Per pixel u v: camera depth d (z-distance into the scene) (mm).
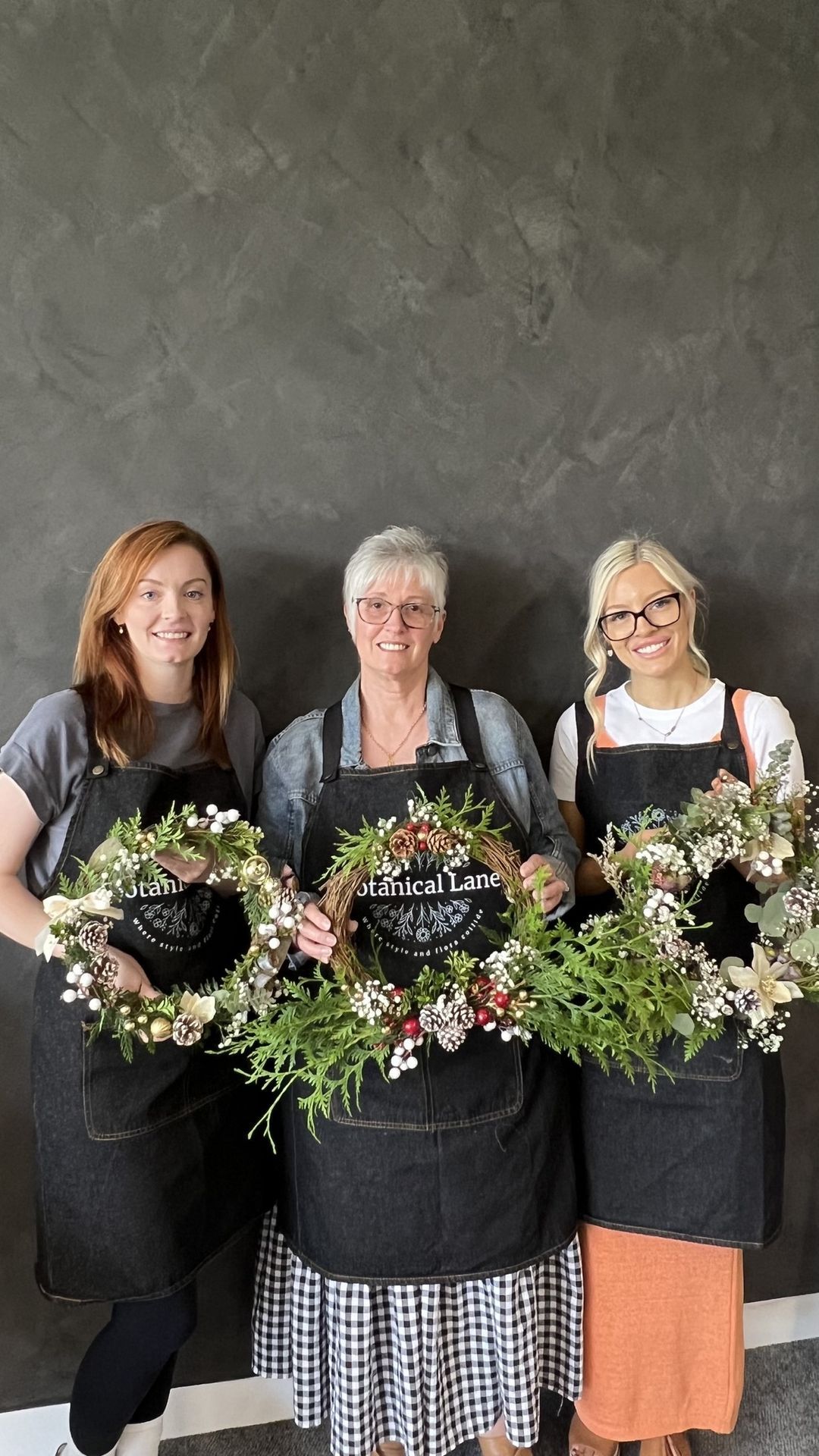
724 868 1884
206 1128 1795
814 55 2123
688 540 2189
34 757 1658
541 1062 1859
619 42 2029
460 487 2074
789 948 1652
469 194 2000
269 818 1850
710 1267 1967
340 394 2000
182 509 1968
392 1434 1940
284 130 1910
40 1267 1752
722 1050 1844
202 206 1897
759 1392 2281
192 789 1774
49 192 1840
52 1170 1695
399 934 1755
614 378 2113
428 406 2041
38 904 1637
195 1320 1830
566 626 2160
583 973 1620
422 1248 1771
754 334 2162
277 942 1611
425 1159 1753
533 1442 1892
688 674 1974
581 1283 2000
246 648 2035
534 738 2186
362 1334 1819
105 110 1841
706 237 2117
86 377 1897
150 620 1681
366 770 1813
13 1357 2121
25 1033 2035
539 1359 2029
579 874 2000
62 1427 2141
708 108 2088
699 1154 1874
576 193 2047
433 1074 1749
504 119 1997
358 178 1951
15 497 1906
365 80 1930
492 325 2045
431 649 2113
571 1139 1927
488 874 1771
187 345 1925
